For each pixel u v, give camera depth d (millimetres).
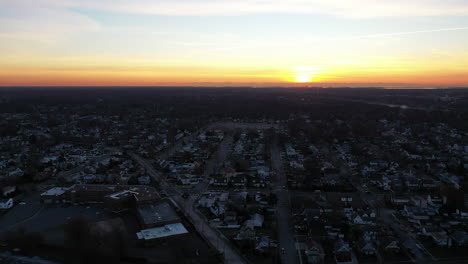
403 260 111188
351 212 146875
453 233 126125
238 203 155625
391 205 157625
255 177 196750
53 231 128750
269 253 114875
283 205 158250
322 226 132625
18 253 112500
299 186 182000
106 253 111312
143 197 153375
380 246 119688
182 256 112312
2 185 173000
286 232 131125
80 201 162125
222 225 135750
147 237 120188
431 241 123750
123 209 153125
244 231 124188
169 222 132625
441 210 151125
